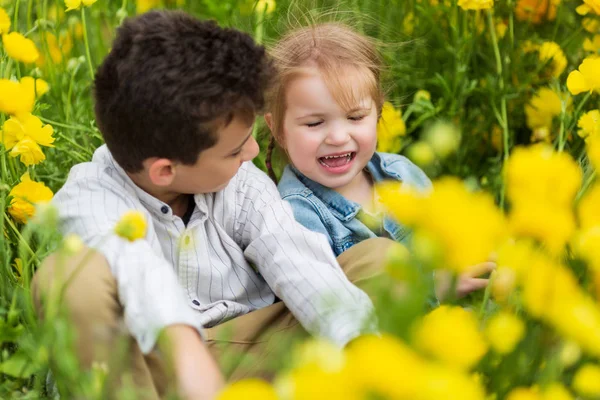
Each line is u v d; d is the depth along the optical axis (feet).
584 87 7.30
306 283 6.06
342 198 7.38
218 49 5.91
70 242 4.98
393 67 9.20
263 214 6.67
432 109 8.81
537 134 8.79
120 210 6.10
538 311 4.40
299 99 7.05
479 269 6.89
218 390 5.05
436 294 6.13
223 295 6.60
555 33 9.62
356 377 3.49
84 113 8.87
